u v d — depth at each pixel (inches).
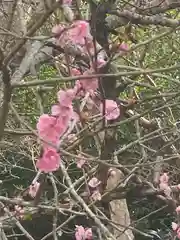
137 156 263.0
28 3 166.6
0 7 144.0
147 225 349.1
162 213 344.8
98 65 108.5
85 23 96.9
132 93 174.4
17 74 124.3
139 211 350.0
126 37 107.7
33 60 135.6
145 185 183.5
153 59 265.1
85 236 188.1
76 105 111.2
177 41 252.5
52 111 98.4
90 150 201.3
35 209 146.3
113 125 118.1
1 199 123.1
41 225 387.9
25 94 240.4
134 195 183.9
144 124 213.5
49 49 154.3
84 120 114.3
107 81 138.6
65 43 100.0
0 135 97.7
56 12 116.7
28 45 134.4
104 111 115.6
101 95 116.7
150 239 309.3
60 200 171.5
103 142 152.8
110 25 159.0
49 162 99.3
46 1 84.3
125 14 150.3
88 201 176.2
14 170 345.1
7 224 152.4
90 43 105.3
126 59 202.7
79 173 283.0
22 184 350.9
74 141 118.6
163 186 183.8
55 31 98.5
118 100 145.9
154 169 192.7
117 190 181.2
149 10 155.2
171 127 209.9
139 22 157.2
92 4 126.3
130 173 168.1
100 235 168.6
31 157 221.5
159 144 202.8
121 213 224.1
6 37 100.4
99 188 175.0
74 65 129.4
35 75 132.9
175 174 227.5
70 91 98.9
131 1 172.9
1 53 86.3
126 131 280.1
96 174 172.1
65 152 100.8
